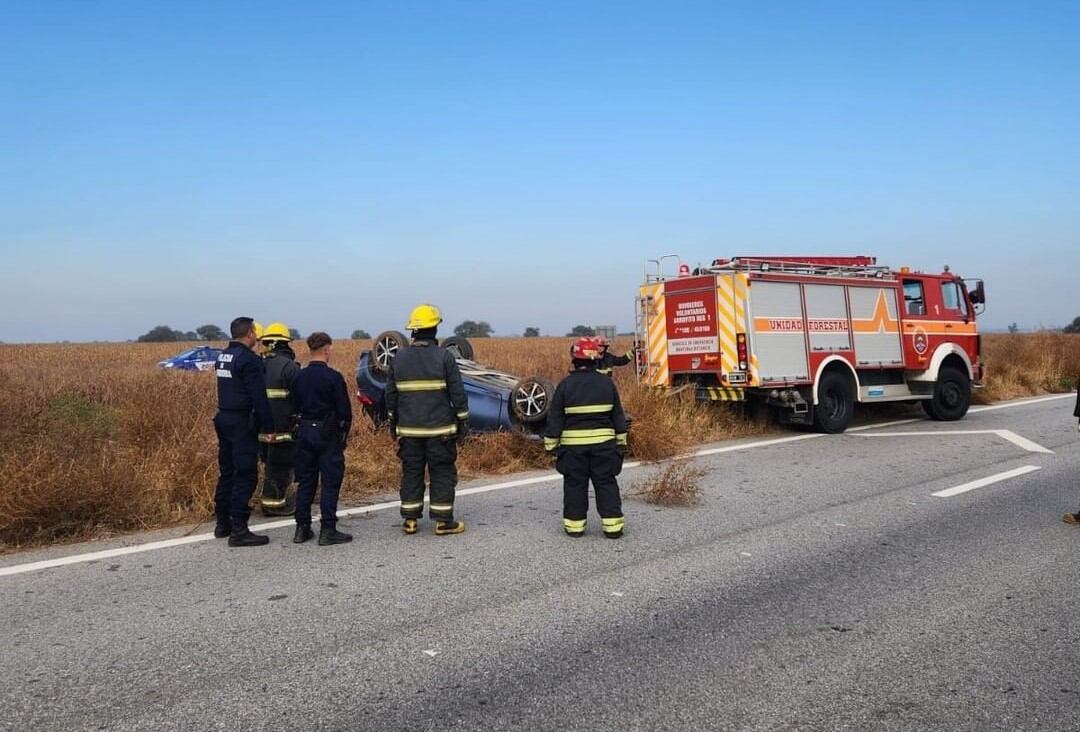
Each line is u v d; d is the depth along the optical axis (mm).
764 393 12055
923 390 13992
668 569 5473
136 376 16656
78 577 5363
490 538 6336
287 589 5078
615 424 6312
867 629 4348
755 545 6074
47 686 3697
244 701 3531
